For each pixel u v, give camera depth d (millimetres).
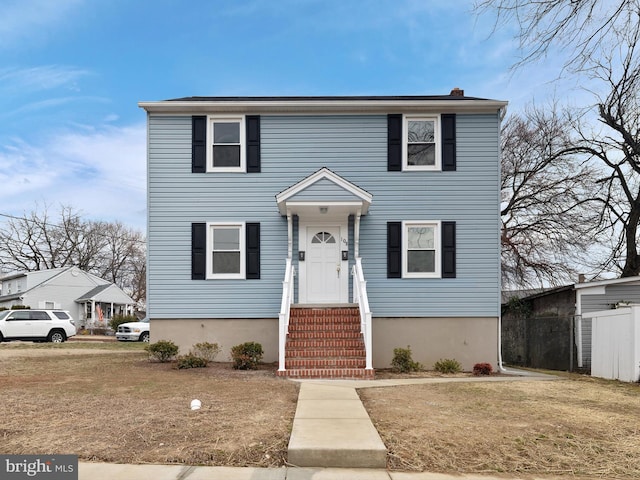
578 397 8250
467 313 13000
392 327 12992
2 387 8539
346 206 12203
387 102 13062
